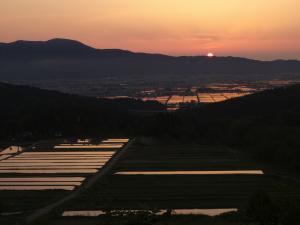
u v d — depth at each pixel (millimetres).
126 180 104688
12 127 184000
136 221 64312
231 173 112188
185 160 129875
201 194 90938
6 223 71062
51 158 135000
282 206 55375
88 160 130875
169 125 178125
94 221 71000
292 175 110188
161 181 103312
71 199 87750
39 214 77000
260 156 130375
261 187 96250
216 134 172125
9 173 114562
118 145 158375
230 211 76500
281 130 147500
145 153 141625
